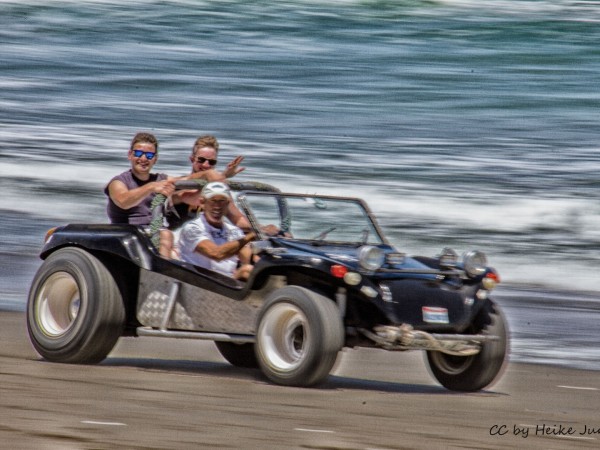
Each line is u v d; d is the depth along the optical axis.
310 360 24.77
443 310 25.98
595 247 51.88
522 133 75.31
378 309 25.33
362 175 64.56
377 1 118.31
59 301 28.67
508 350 26.88
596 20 111.75
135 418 20.06
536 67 96.25
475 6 117.06
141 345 33.19
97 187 63.50
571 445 19.81
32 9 117.00
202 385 24.92
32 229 55.41
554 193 59.84
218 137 73.94
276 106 83.62
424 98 86.12
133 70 96.50
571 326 37.28
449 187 61.62
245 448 17.95
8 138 73.19
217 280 27.22
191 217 29.58
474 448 19.03
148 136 29.84
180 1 118.75
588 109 82.12
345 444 18.70
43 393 22.44
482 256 26.92
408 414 22.44
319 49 103.00
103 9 116.81
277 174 64.81
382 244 29.09
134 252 28.09
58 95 87.88
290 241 27.64
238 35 108.00
